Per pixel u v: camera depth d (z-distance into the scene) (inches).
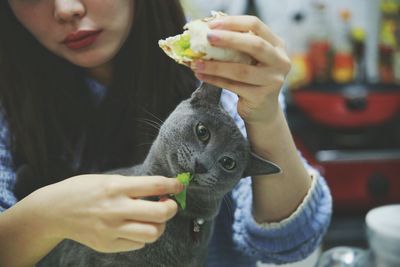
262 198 26.9
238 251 31.5
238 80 20.3
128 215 18.9
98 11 26.1
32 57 30.2
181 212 22.5
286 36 48.3
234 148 22.4
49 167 30.0
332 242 47.4
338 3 48.5
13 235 21.2
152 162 23.0
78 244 23.7
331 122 48.4
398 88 48.7
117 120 30.9
